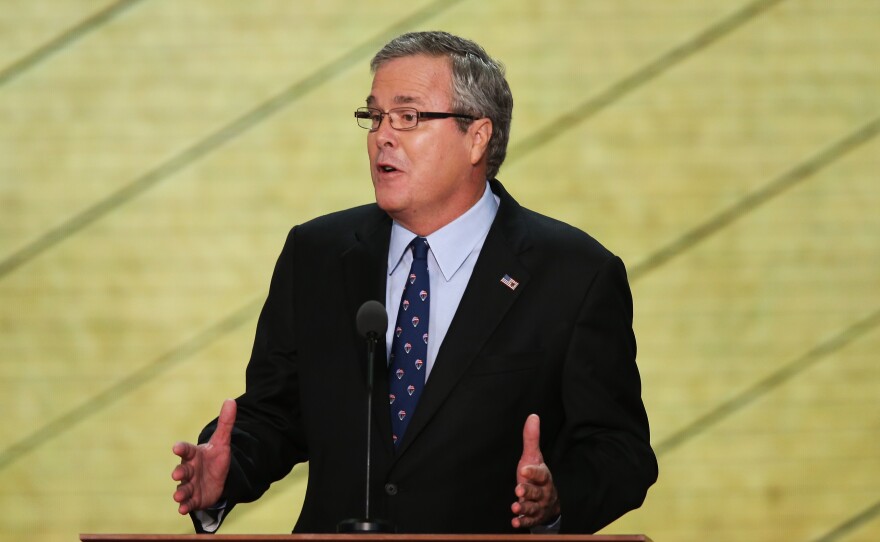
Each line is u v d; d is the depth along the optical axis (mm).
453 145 8055
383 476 7590
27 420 14312
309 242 8492
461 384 7707
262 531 14383
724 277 14492
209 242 14508
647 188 14570
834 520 14281
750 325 14461
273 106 14641
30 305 14422
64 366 14391
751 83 14633
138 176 14586
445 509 7535
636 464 7594
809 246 14492
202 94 14633
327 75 14664
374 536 5809
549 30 14672
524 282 7977
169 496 14312
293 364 8273
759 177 14578
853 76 14625
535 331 7883
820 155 14562
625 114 14633
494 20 14672
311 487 7867
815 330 14438
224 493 7375
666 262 14523
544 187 14555
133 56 14672
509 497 7676
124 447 14344
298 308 8289
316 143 14609
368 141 8195
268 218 14555
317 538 5770
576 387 7828
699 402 14398
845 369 14398
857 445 14336
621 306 8117
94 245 14508
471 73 8164
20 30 14656
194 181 14578
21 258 14461
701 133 14609
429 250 8188
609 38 14688
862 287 14461
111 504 14258
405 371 7883
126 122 14609
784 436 14359
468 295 7934
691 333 14453
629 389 8023
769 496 14289
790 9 14703
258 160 14594
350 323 8023
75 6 14703
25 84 14617
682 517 14297
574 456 7570
